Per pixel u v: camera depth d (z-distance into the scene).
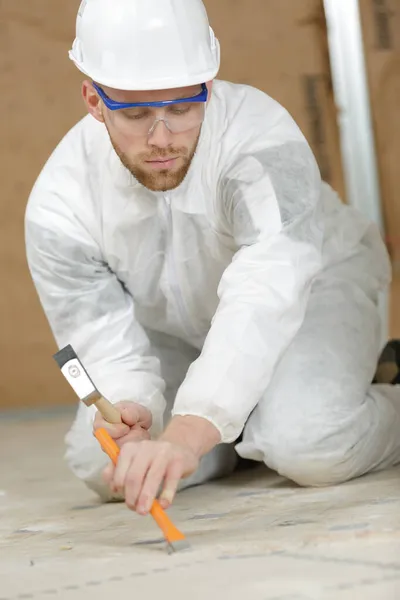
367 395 2.82
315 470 2.64
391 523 2.05
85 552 2.13
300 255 2.43
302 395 2.67
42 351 5.79
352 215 3.11
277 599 1.59
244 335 2.29
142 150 2.33
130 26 2.35
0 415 5.66
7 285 5.75
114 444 2.10
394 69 5.70
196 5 2.43
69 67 5.68
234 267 2.41
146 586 1.76
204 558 1.93
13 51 5.66
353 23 5.63
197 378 2.25
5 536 2.46
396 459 2.86
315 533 2.04
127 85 2.30
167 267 2.81
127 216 2.71
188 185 2.62
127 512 2.66
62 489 3.24
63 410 5.68
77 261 2.80
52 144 5.71
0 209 5.73
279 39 5.62
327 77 5.66
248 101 2.67
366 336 2.89
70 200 2.76
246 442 2.71
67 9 5.64
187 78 2.31
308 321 2.84
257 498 2.64
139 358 2.84
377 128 5.69
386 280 3.23
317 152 5.66
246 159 2.54
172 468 2.03
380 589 1.59
